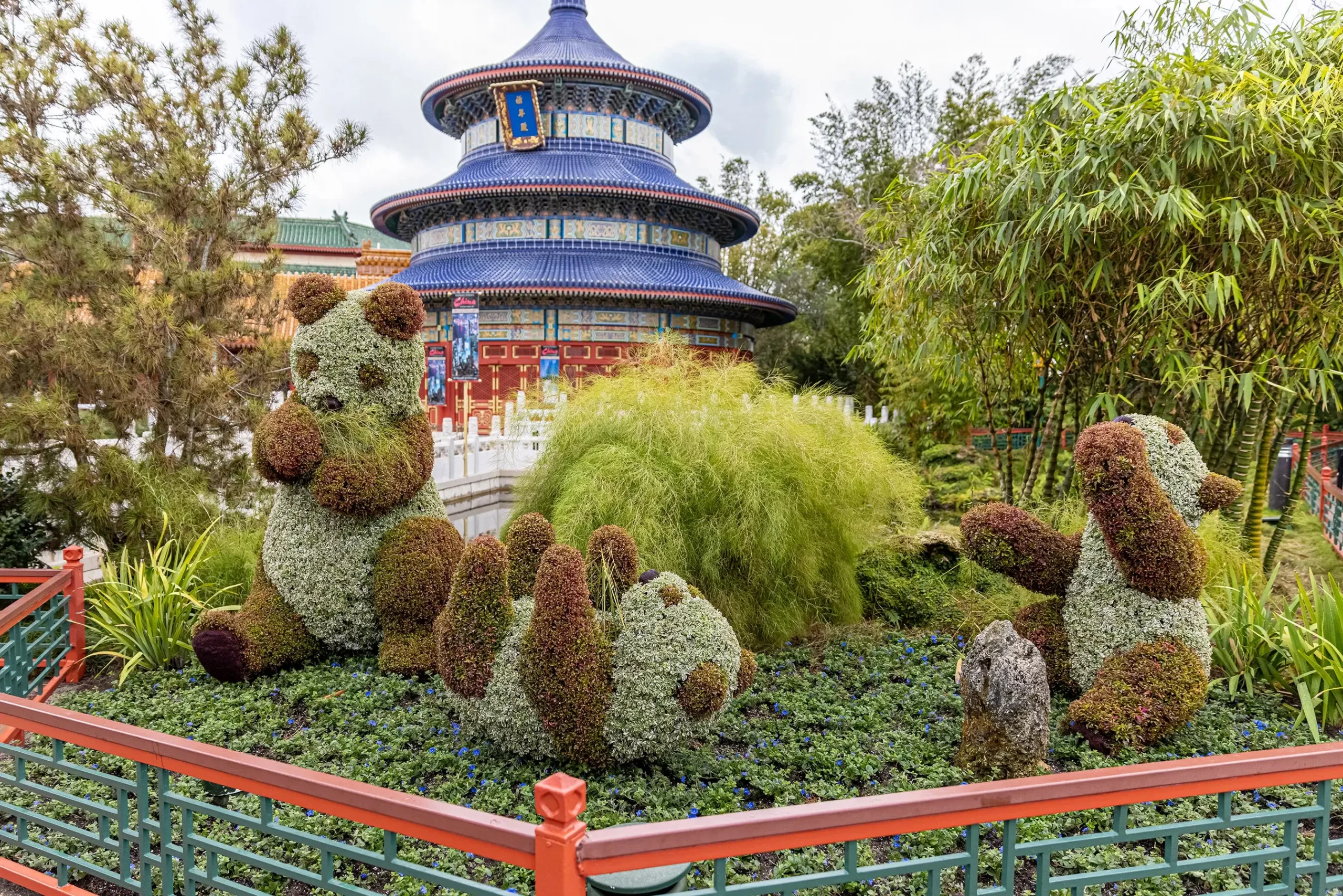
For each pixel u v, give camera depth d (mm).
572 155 23281
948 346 8234
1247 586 6004
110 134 8789
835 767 4758
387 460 6301
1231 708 5531
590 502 6438
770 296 23156
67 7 9172
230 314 9078
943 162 8078
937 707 5691
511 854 2533
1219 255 6375
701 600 4848
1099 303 6930
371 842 4047
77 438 7777
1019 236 6703
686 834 2510
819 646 7059
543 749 4668
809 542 6895
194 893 3309
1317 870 3201
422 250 24422
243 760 3045
